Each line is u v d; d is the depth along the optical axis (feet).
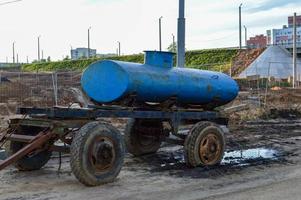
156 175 29.60
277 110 70.33
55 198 23.98
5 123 49.62
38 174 29.35
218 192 25.43
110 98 30.22
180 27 52.47
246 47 262.26
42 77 131.34
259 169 31.81
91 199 23.85
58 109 26.40
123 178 28.60
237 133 50.62
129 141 35.47
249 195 24.76
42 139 26.22
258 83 139.44
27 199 23.81
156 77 31.01
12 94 90.17
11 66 316.40
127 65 30.40
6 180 27.76
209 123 32.71
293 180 28.43
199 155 32.01
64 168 31.12
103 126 26.81
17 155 25.54
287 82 161.99
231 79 36.52
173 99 32.17
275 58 227.20
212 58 240.12
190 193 25.20
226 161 34.76
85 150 25.79
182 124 34.32
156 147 36.94
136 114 29.94
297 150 40.40
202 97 34.09
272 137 48.08
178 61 52.54
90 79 31.22
